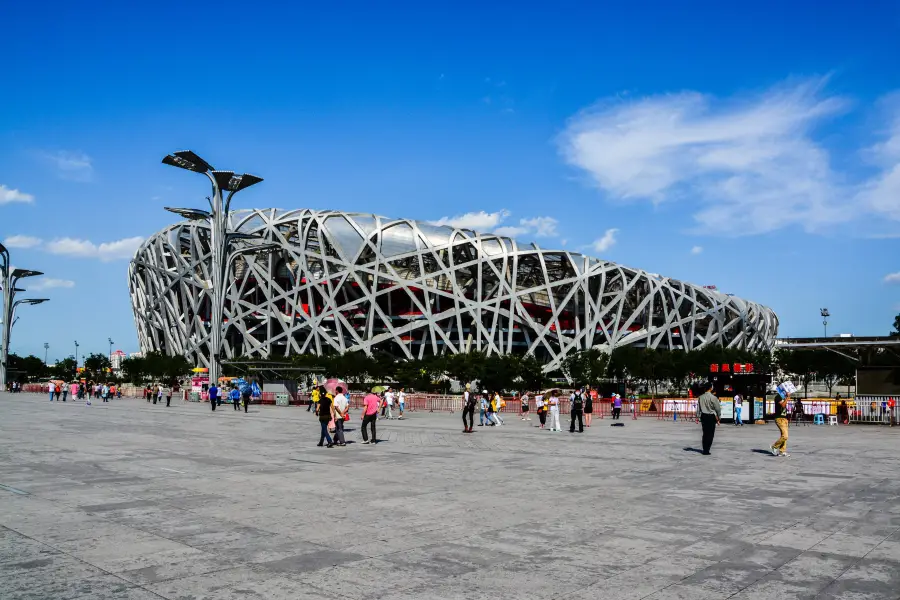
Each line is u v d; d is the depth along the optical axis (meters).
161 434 25.89
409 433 28.58
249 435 26.03
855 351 41.66
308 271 91.81
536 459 18.69
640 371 80.31
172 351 102.00
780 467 17.16
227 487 13.13
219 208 58.16
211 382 57.00
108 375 117.44
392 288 90.25
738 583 7.17
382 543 8.73
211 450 20.12
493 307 90.69
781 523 10.17
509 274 93.31
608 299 98.69
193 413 43.44
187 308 99.88
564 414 49.28
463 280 93.38
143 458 17.77
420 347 91.44
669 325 98.62
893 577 7.44
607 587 7.00
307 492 12.63
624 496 12.50
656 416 46.59
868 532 9.60
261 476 14.73
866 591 6.93
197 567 7.53
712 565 7.85
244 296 98.50
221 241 58.28
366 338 91.56
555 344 96.75
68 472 15.02
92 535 9.00
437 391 76.69
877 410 38.47
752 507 11.47
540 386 75.25
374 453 19.92
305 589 6.82
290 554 8.15
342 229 92.94
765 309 123.25
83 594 6.55
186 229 101.25
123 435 25.09
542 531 9.52
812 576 7.45
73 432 26.30
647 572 7.55
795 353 90.00
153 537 8.93
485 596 6.69
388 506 11.29
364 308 93.75
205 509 10.88
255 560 7.86
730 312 107.88
